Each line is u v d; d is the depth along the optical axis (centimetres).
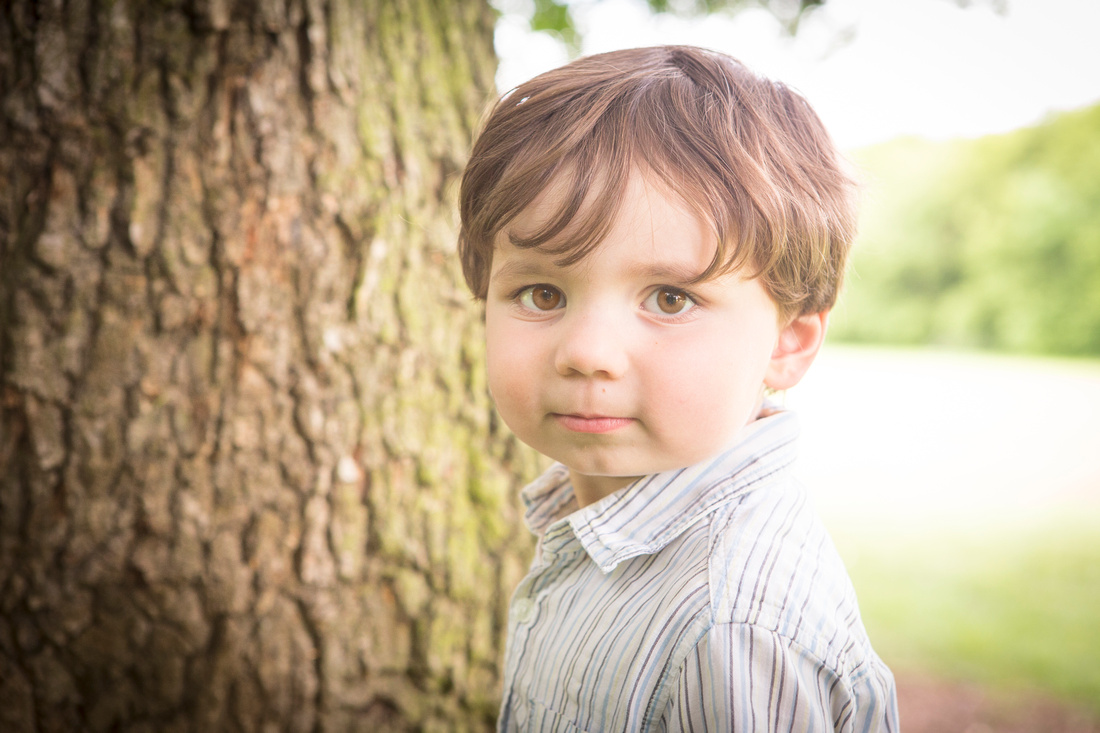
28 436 137
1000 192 1265
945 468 705
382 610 145
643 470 66
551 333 67
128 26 135
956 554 515
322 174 141
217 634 139
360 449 143
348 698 143
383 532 144
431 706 148
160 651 139
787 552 68
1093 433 787
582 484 86
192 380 138
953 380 1063
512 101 76
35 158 136
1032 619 420
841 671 65
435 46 154
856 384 1050
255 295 138
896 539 544
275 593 140
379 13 148
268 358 139
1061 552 512
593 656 72
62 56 135
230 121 138
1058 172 1230
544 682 78
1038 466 698
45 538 137
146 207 136
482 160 75
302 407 140
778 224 66
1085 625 409
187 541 138
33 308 136
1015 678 362
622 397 64
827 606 66
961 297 1292
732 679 60
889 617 430
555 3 312
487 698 152
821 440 803
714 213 63
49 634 139
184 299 137
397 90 148
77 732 140
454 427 150
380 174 144
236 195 138
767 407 83
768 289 68
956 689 355
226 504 138
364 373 143
